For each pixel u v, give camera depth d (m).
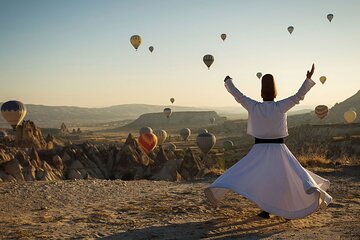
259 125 6.23
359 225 6.29
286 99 6.18
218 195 6.52
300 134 109.00
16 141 62.16
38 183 11.77
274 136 6.24
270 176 6.03
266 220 7.00
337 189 10.76
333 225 6.47
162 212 8.03
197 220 7.29
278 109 6.16
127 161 54.28
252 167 6.15
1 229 6.97
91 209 8.53
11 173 37.38
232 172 6.20
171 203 8.98
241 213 7.70
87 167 52.06
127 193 10.69
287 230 6.21
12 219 7.74
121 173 52.91
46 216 7.93
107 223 7.25
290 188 6.01
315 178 6.44
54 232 6.68
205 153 66.44
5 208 8.95
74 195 10.27
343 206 8.33
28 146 61.75
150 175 51.22
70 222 7.40
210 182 13.05
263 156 6.19
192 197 9.70
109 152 56.12
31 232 6.68
